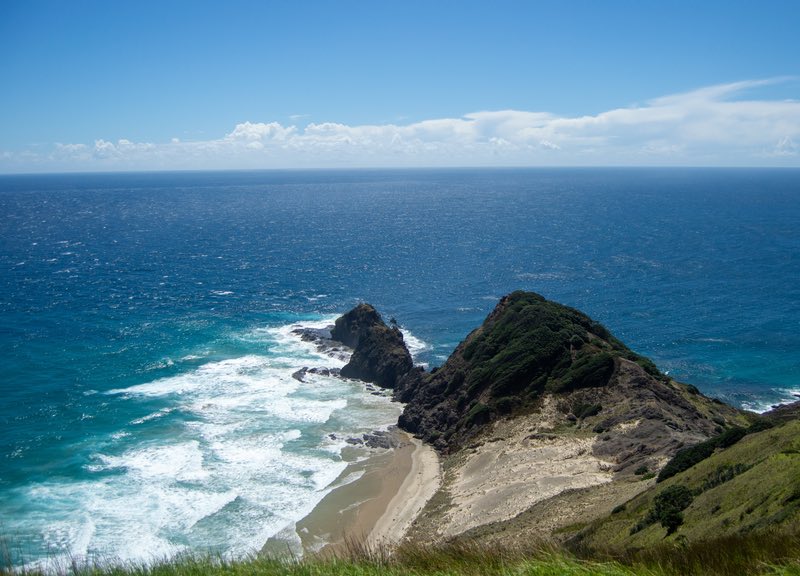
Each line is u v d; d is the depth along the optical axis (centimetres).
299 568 1144
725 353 9238
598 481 4491
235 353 8681
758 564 1075
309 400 7206
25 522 4391
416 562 1176
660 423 5294
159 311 10675
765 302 11894
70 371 7594
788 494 2028
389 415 6962
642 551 1264
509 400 6362
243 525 4503
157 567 1240
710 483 2828
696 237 19912
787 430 2942
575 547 1427
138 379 7481
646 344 9594
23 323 9538
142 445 5747
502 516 4197
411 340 9656
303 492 5078
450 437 6281
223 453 5697
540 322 7119
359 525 4572
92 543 4156
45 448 5581
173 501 4794
